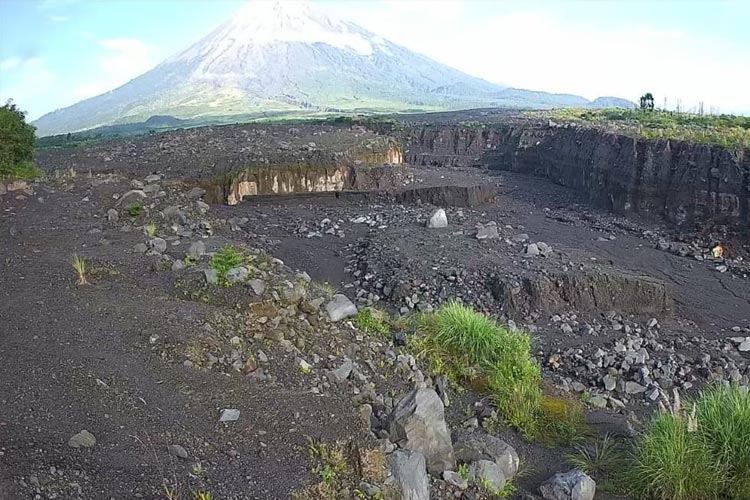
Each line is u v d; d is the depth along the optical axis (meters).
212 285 13.01
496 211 39.12
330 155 40.81
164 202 24.08
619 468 11.35
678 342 19.52
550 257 25.03
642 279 22.59
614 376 16.83
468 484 9.59
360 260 25.56
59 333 10.59
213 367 10.37
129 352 10.13
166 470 7.47
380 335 14.32
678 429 11.06
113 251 16.08
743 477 10.40
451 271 23.08
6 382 8.84
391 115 100.75
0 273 13.88
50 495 6.74
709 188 32.34
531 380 14.27
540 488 10.13
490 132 66.19
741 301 23.98
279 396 9.63
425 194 39.88
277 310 12.59
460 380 13.98
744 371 17.67
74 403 8.50
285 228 31.38
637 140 39.22
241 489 7.41
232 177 36.44
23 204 21.06
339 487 7.84
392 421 9.84
